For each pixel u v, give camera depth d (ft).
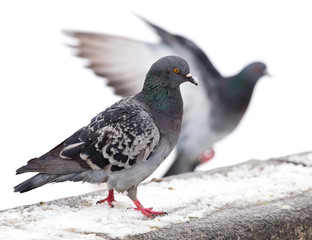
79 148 22.88
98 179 23.56
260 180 27.55
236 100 41.32
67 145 23.06
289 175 28.32
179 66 23.73
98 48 36.24
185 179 27.63
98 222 22.02
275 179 27.76
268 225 22.86
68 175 23.09
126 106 23.98
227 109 41.16
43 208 23.36
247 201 24.68
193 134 41.24
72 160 22.80
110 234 20.66
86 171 23.24
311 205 24.50
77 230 20.97
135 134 23.18
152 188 26.22
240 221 22.50
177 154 42.29
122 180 23.38
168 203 24.26
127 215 22.97
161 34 36.83
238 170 29.09
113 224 21.76
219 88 40.57
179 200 24.67
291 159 30.86
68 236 20.15
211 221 22.26
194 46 38.27
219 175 28.32
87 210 23.31
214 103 40.50
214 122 41.06
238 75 41.83
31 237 19.93
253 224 22.58
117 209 23.61
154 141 23.50
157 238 20.75
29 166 22.34
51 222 21.76
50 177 22.57
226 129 41.81
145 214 22.81
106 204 24.29
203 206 23.99
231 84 41.19
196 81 23.89
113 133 23.08
